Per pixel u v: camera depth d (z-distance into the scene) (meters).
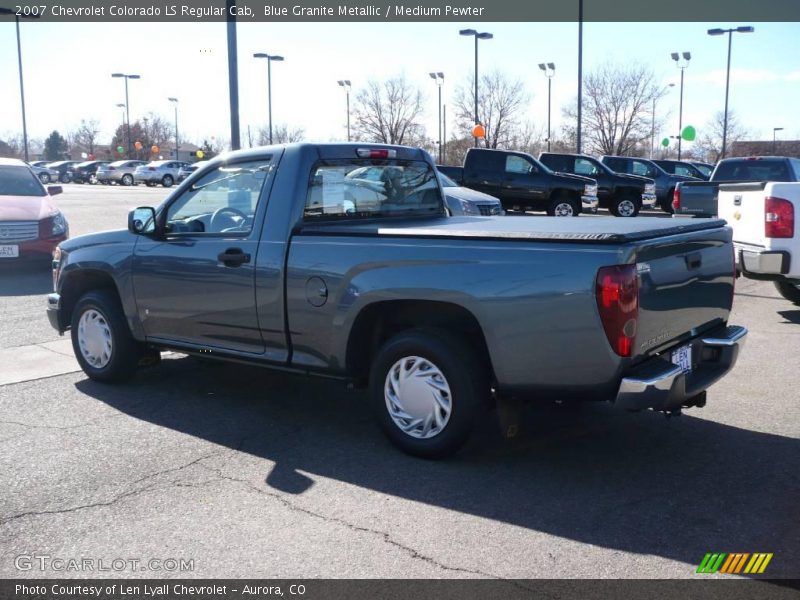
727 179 14.76
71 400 5.95
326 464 4.68
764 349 7.50
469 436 4.58
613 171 25.33
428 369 4.62
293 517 3.96
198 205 5.64
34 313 9.34
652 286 4.16
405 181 5.98
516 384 4.30
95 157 87.94
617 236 3.98
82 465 4.65
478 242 4.34
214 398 6.03
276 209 5.14
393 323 5.01
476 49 35.75
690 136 27.70
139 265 5.87
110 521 3.92
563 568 3.45
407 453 4.77
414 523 3.89
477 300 4.29
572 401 4.33
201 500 4.17
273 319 5.15
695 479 4.43
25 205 12.44
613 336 3.97
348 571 3.43
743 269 8.66
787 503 4.11
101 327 6.27
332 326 4.87
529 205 21.92
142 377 6.62
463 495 4.22
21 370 6.80
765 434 5.18
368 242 4.72
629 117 45.16
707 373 4.66
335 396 6.12
